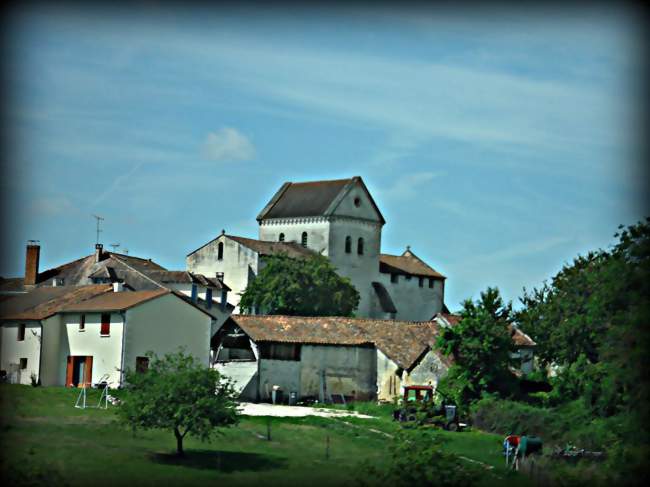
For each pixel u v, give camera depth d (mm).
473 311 77375
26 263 107500
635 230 63625
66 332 77562
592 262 91250
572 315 88625
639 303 61000
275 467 54156
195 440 59031
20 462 50562
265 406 77688
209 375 56531
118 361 74688
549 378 80375
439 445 51438
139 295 78125
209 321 79562
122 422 55562
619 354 59594
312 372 82688
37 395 67812
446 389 74875
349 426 66562
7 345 78625
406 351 82312
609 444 60125
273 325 84250
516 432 67375
